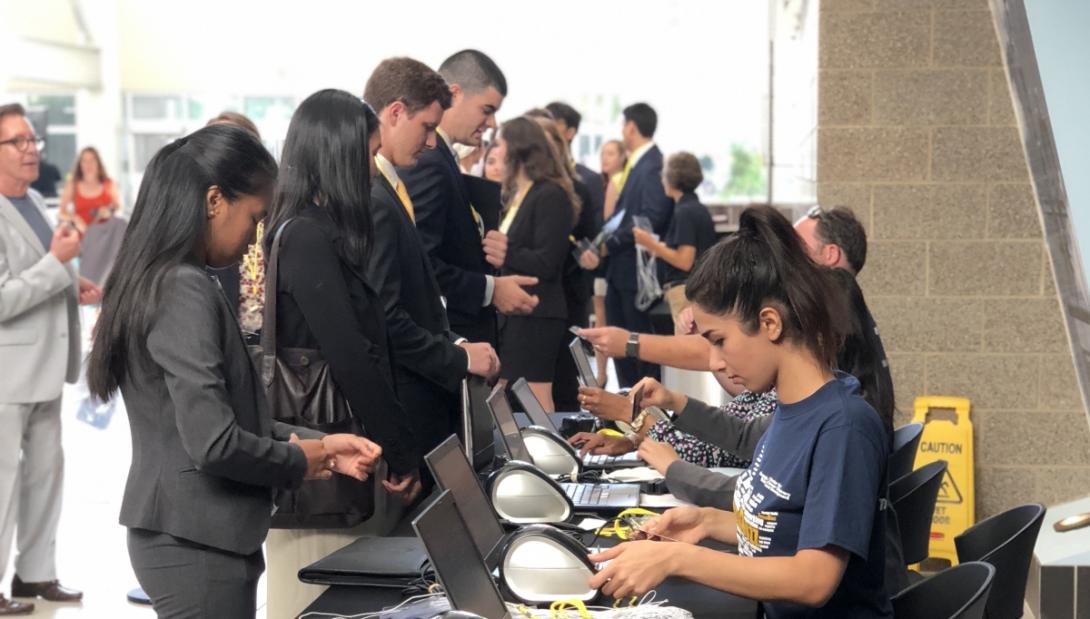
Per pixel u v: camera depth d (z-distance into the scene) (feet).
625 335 11.79
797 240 6.37
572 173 18.94
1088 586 13.66
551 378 16.92
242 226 7.23
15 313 14.24
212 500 6.98
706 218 22.35
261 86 64.44
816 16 17.21
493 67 13.11
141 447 7.06
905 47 16.83
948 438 16.81
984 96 16.74
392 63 10.73
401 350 10.12
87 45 61.46
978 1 16.61
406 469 9.23
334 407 8.88
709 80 58.65
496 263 13.92
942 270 17.04
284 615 9.40
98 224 31.89
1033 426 16.99
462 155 19.38
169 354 6.77
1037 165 10.66
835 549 6.06
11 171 14.99
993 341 17.01
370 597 7.28
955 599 7.24
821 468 6.14
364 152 9.06
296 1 63.41
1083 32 9.53
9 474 14.55
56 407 15.10
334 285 8.79
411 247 10.57
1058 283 11.59
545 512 8.94
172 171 7.00
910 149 16.96
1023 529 8.22
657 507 9.37
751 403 11.05
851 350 9.12
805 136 19.66
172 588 7.01
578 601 6.79
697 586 7.58
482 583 6.55
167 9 63.98
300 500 8.71
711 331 6.40
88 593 15.42
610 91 59.82
